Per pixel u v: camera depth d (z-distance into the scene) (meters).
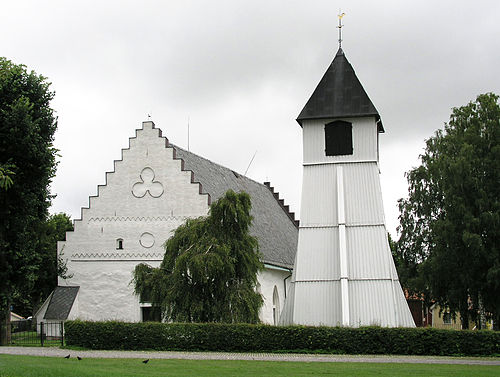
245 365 27.27
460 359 32.09
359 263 43.72
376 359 31.61
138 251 48.28
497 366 28.47
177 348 35.19
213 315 37.47
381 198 44.88
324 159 46.34
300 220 45.53
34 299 68.94
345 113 46.06
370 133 46.09
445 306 56.75
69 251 48.97
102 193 49.16
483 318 51.47
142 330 35.44
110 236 48.69
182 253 37.97
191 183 48.25
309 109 46.81
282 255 60.88
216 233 38.91
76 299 48.12
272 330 35.28
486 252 49.16
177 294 37.22
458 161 51.59
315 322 43.25
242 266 38.94
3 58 40.78
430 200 60.94
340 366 27.64
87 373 21.50
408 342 34.69
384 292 42.94
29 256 41.97
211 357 31.14
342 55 48.34
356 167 45.88
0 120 38.25
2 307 40.81
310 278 44.19
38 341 43.22
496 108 54.28
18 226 41.09
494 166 51.31
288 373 24.50
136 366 25.41
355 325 42.50
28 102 38.78
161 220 48.28
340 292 43.44
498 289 50.34
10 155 39.03
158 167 48.78
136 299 47.75
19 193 39.88
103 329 35.53
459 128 56.28
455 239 51.06
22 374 20.47
